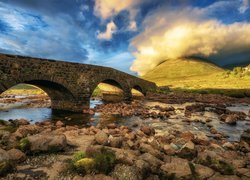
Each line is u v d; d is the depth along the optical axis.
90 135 13.85
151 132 16.92
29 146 9.36
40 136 9.95
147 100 51.88
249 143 15.02
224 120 24.59
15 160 8.31
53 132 14.11
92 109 31.75
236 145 13.85
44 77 24.34
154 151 9.63
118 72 43.94
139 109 33.28
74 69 28.88
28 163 8.42
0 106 36.84
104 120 24.30
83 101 30.73
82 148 10.55
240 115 27.89
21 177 7.26
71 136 13.29
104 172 7.62
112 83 46.97
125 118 25.70
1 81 20.19
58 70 26.23
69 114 28.39
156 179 7.75
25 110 32.12
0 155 7.73
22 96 62.91
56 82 26.00
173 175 7.78
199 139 14.20
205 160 9.30
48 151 9.62
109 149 9.39
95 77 33.66
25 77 22.28
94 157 8.52
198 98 55.38
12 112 30.19
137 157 9.04
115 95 58.47
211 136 17.16
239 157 11.12
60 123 20.44
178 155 10.45
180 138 14.23
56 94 31.88
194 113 30.22
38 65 23.62
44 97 54.34
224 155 11.13
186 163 8.44
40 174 7.51
